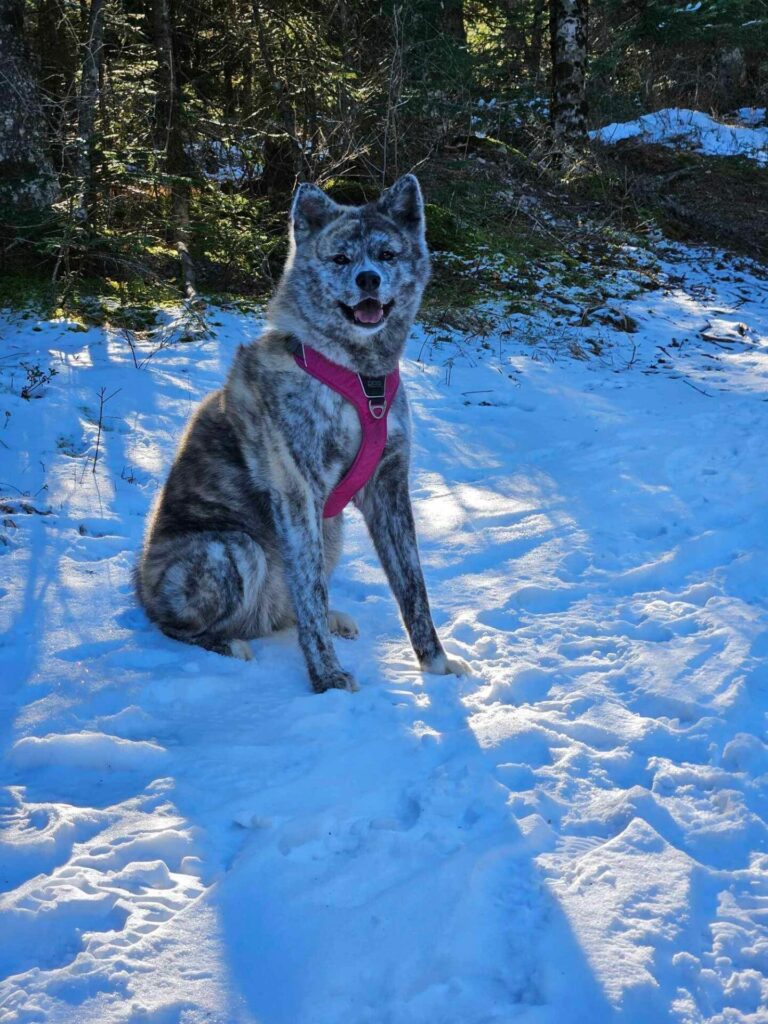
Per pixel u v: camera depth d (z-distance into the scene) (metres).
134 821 2.74
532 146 15.35
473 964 2.19
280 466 3.71
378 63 11.93
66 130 9.66
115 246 9.12
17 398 6.70
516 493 5.82
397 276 3.71
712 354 9.50
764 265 13.66
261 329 8.87
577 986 2.11
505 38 16.64
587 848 2.62
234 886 2.43
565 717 3.35
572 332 9.91
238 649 3.91
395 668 3.83
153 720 3.36
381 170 11.68
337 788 2.89
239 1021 2.04
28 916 2.32
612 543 5.01
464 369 8.56
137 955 2.21
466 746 3.14
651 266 12.59
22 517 5.08
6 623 4.06
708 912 2.37
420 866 2.51
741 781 2.90
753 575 4.50
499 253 11.53
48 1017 2.03
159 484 5.74
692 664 3.66
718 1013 2.06
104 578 4.55
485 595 4.44
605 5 17.89
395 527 3.87
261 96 11.57
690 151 17.70
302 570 3.70
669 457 6.23
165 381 7.34
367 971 2.16
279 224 10.84
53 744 3.10
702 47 20.83
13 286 8.96
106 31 10.08
